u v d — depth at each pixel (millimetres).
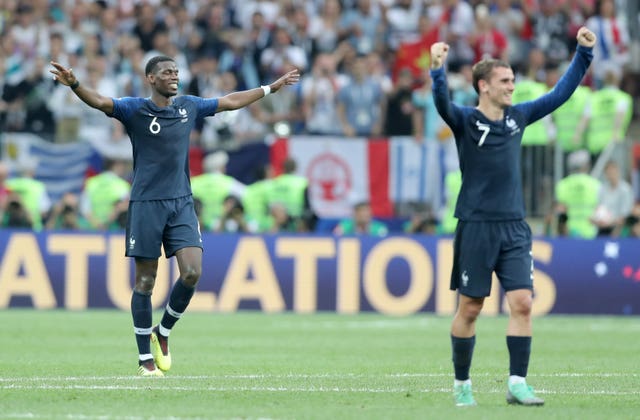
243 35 86938
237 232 70000
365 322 62375
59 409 27859
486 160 28750
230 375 36656
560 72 83625
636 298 69375
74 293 67812
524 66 84312
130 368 38500
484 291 28672
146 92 81750
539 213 72812
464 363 29109
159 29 85375
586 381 35750
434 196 75375
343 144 75250
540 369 39750
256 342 50344
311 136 75812
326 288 68500
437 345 49531
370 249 68625
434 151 75438
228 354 44719
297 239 68625
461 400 29203
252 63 83438
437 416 26844
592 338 54094
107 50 86688
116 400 29750
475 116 28922
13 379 34812
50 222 71625
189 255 34906
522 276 28828
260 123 80562
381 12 87312
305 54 85688
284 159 75125
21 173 74875
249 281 68438
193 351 45906
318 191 75125
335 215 75000
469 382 29312
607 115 74625
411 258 68625
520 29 86562
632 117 85625
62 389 32125
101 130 79000
